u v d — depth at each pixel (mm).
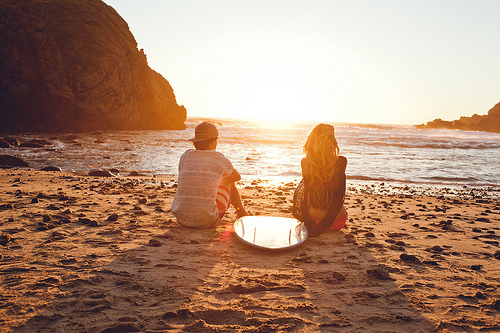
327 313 2193
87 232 3824
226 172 4047
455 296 2498
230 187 4250
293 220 4102
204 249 3383
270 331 1950
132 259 3014
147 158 17062
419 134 59031
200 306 2213
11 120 36156
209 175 3947
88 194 6660
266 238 3510
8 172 10523
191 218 3951
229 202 4266
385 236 4215
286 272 2867
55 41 38281
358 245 3715
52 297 2229
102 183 8750
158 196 6773
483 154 24781
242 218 4113
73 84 38375
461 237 4320
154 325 1967
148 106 48750
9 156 13250
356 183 11703
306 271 2904
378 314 2193
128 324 1936
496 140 45938
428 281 2775
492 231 4703
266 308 2236
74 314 2037
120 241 3529
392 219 5434
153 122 50031
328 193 3822
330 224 3842
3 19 36562
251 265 3006
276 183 10812
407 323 2098
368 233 4160
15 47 36438
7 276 2529
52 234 3625
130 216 4734
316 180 3820
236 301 2309
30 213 4531
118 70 42156
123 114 42562
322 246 3641
